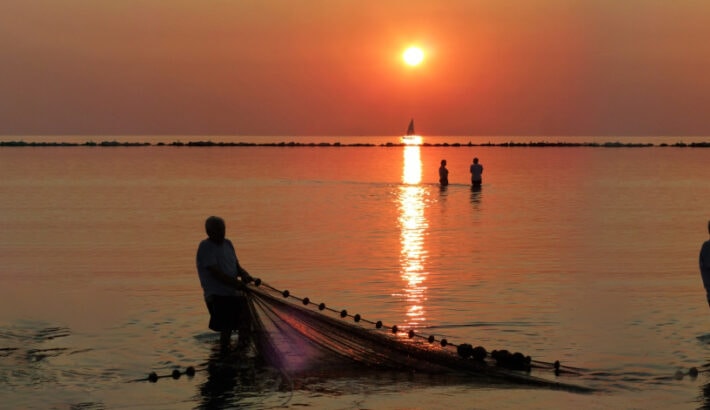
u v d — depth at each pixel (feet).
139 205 104.53
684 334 37.50
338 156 302.66
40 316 41.78
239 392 29.91
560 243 68.23
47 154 310.45
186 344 36.47
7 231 77.92
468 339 36.83
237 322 36.17
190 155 305.53
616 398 28.86
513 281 50.72
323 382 31.22
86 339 37.24
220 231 36.32
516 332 37.99
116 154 312.29
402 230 77.56
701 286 49.01
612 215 91.66
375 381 31.32
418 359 32.68
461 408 27.99
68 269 56.18
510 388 30.25
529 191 128.16
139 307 43.68
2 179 157.69
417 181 155.02
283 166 216.95
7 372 32.30
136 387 30.53
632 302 44.34
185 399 29.17
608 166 213.25
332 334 33.91
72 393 29.84
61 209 99.30
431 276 52.54
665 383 30.53
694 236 73.26
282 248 65.57
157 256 61.93
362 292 47.32
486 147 468.34
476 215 91.66
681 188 134.41
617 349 35.09
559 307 43.16
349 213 94.38
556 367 32.32
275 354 34.17
